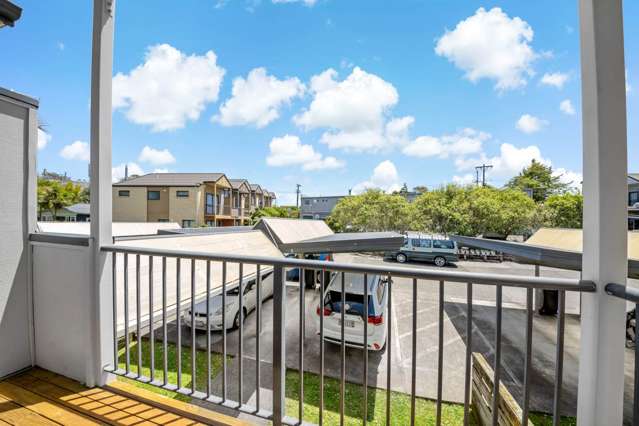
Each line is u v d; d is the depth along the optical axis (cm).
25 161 185
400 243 565
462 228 1494
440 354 117
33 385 170
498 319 110
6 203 176
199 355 447
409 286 905
